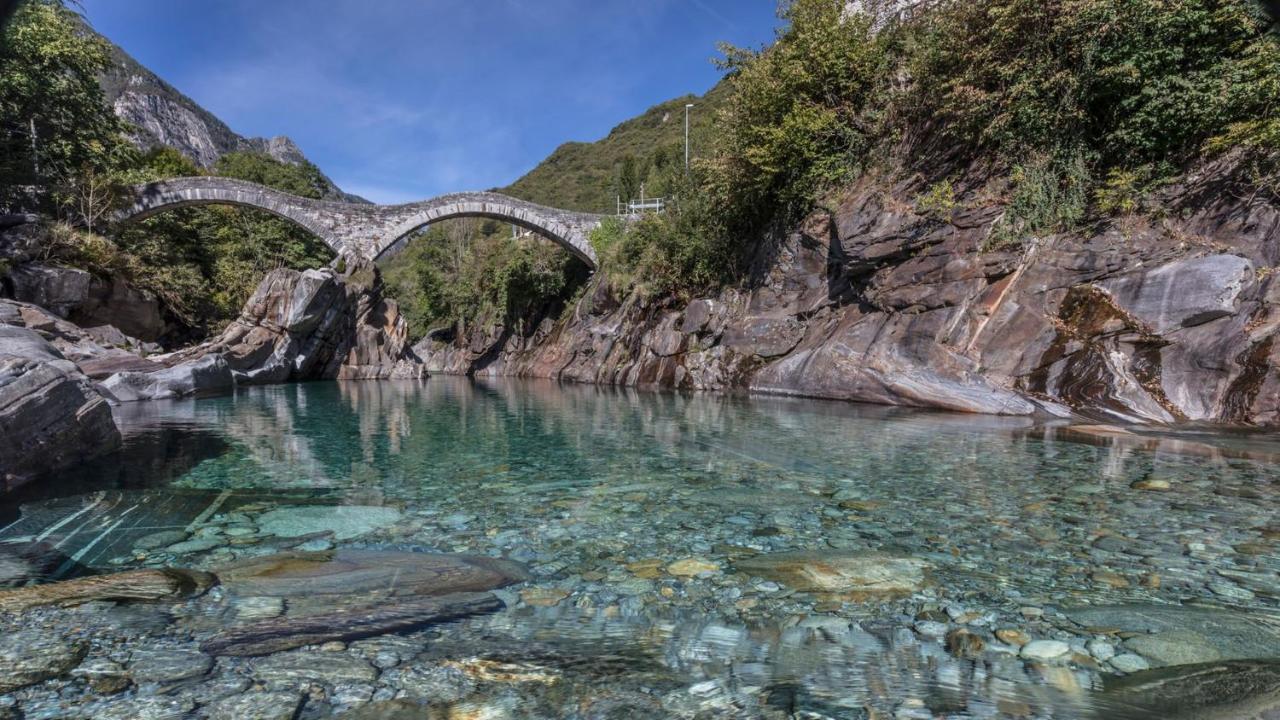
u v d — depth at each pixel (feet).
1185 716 6.55
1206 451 21.93
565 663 8.02
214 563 11.94
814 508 15.70
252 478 19.97
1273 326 27.14
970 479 18.43
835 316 48.37
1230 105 30.58
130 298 73.46
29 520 14.80
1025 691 7.18
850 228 46.03
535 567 11.68
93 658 7.97
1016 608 9.59
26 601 9.67
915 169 45.60
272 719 6.64
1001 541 12.79
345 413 41.22
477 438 29.25
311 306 79.10
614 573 11.33
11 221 63.52
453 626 9.09
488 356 126.31
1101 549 12.21
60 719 6.60
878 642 8.54
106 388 46.85
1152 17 32.91
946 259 39.75
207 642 8.46
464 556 12.26
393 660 8.07
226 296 99.45
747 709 6.91
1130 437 25.00
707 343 60.34
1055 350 33.40
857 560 11.75
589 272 121.60
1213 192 30.94
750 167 57.98
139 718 6.63
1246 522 13.79
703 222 69.67
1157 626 8.88
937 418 31.81
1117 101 35.40
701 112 262.06
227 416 38.34
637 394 56.13
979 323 36.78
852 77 54.03
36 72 76.64
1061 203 36.01
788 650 8.33
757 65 56.85
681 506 16.14
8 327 24.02
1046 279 35.04
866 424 30.27
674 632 8.92
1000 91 39.81
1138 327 30.86
